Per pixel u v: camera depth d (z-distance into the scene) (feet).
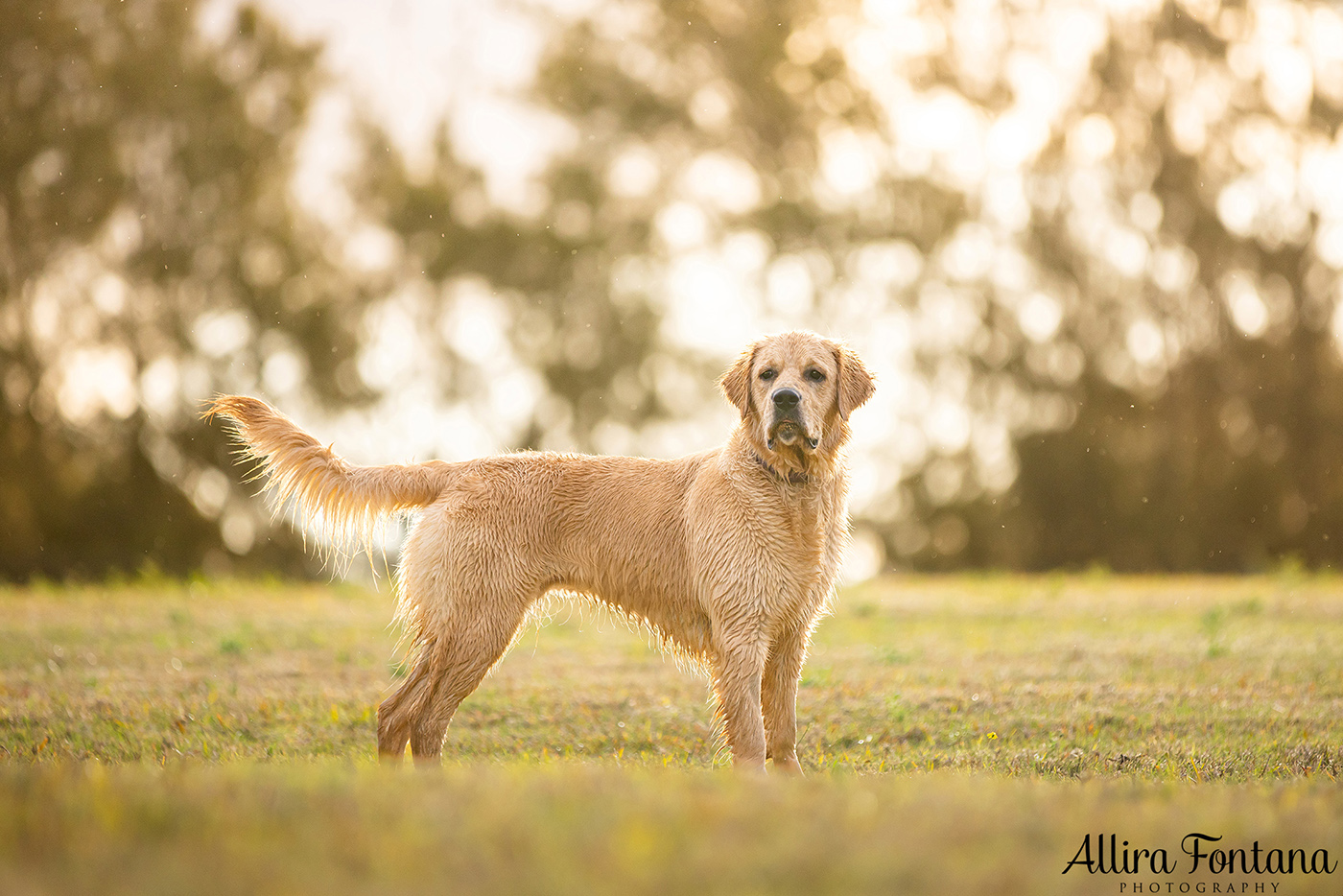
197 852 11.25
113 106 73.10
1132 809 14.06
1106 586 58.08
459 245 81.92
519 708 28.12
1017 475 78.13
